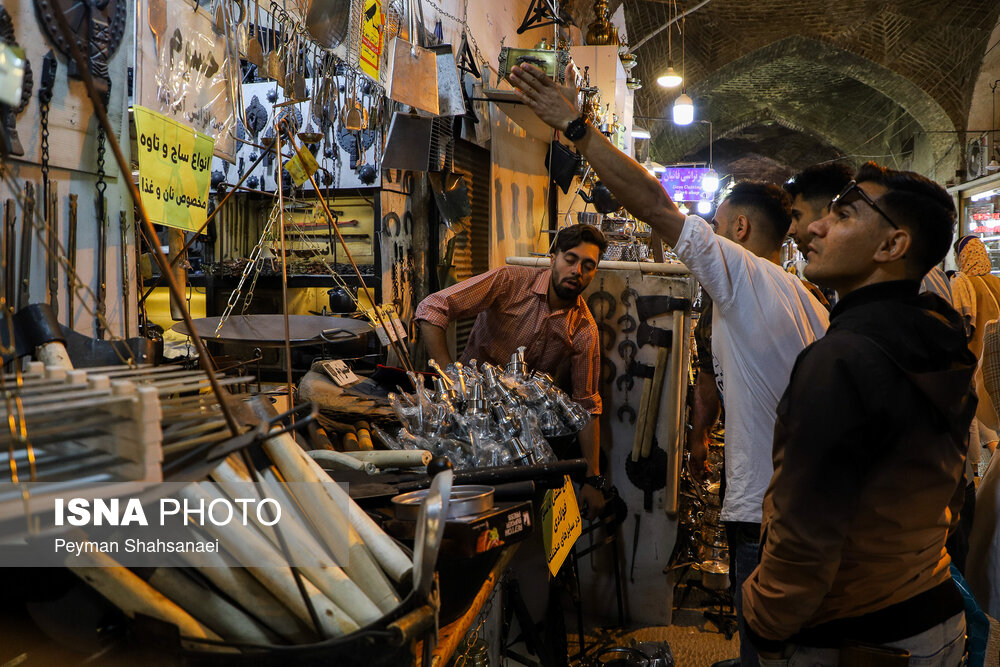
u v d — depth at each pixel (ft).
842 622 4.53
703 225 6.26
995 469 7.15
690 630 10.53
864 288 4.55
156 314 13.67
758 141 79.15
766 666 4.82
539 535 8.21
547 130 13.56
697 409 10.62
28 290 4.25
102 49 4.82
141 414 2.09
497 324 9.96
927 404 4.17
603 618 10.70
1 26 4.04
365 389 7.32
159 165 5.12
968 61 48.06
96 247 4.87
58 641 2.33
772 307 6.22
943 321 4.39
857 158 69.72
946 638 4.55
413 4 9.80
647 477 10.51
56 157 4.51
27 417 2.05
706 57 49.29
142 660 2.36
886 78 50.98
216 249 12.96
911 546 4.35
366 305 12.67
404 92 8.00
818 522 4.14
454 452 6.27
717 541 11.27
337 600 2.79
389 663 2.43
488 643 6.70
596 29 18.89
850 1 45.29
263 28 7.80
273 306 13.24
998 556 7.00
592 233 9.36
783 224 7.85
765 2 45.34
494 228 14.02
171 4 5.16
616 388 10.62
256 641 2.63
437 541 2.65
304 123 12.00
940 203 4.42
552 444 7.38
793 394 4.35
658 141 55.83
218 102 5.85
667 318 10.36
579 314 9.93
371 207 12.84
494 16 16.08
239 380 2.82
